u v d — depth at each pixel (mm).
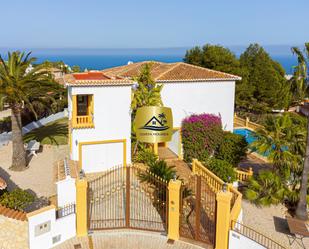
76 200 17375
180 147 31750
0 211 15438
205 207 20719
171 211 17359
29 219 15688
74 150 27250
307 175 21281
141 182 20703
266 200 22219
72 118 26656
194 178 25391
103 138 27656
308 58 21266
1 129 41031
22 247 15797
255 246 15422
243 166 31359
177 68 33469
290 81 22031
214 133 30344
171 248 16719
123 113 27766
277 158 22734
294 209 22875
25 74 27250
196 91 31453
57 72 75938
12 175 25656
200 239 17266
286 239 19141
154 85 29547
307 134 21062
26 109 43406
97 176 26703
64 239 17141
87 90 26406
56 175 25281
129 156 28719
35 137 37219
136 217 19312
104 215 19422
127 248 16703
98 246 16812
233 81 32469
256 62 65688
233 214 16812
